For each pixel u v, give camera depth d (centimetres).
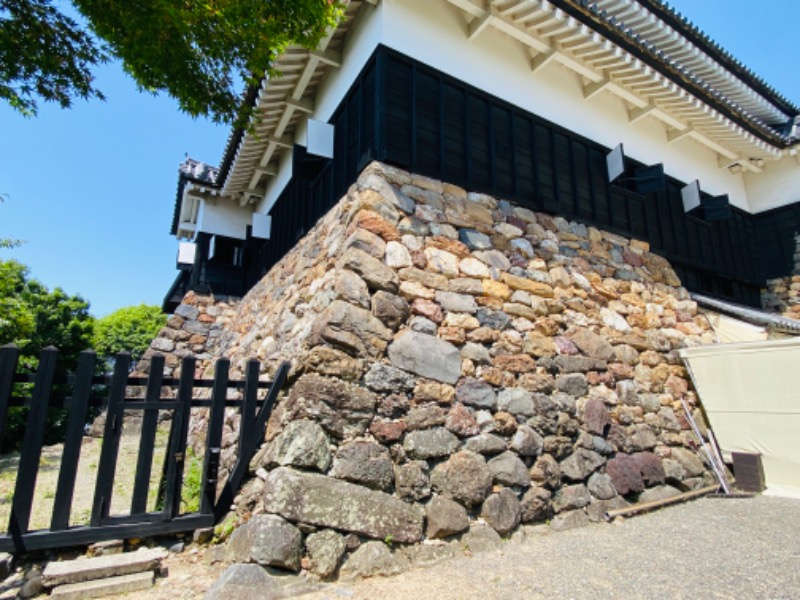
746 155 887
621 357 561
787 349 530
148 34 287
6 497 451
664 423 555
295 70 610
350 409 350
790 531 377
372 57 508
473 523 361
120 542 283
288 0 306
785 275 894
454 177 514
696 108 694
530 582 283
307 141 557
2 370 272
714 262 810
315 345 367
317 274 501
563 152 632
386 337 396
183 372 324
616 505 446
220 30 310
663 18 713
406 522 327
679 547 346
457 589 274
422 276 443
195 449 616
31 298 1530
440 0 559
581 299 562
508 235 531
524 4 527
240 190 963
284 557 271
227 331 934
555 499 418
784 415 523
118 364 301
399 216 455
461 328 444
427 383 399
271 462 318
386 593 268
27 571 254
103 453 287
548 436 446
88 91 316
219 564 282
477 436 402
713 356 589
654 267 682
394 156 472
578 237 602
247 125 372
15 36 279
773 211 923
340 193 544
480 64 572
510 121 586
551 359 493
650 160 745
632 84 669
